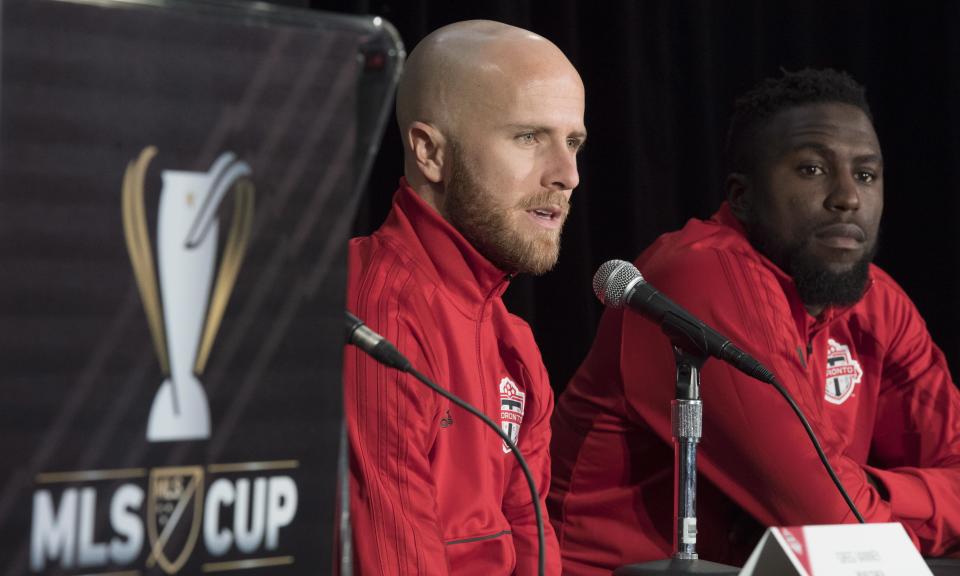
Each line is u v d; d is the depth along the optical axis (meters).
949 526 3.83
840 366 4.09
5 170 1.18
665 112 5.82
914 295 6.48
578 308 5.39
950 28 6.39
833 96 3.94
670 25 5.91
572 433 4.07
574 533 3.92
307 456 1.36
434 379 2.88
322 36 1.36
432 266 3.03
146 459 1.26
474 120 3.00
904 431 4.29
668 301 2.80
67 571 1.21
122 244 1.24
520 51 3.03
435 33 3.15
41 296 1.20
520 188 3.00
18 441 1.19
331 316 1.37
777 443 3.52
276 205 1.34
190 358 1.28
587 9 5.68
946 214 6.37
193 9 1.28
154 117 1.26
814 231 3.85
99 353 1.23
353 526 2.68
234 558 1.31
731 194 4.09
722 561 3.79
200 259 1.29
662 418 3.72
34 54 1.20
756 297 3.73
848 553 2.07
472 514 2.94
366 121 1.42
